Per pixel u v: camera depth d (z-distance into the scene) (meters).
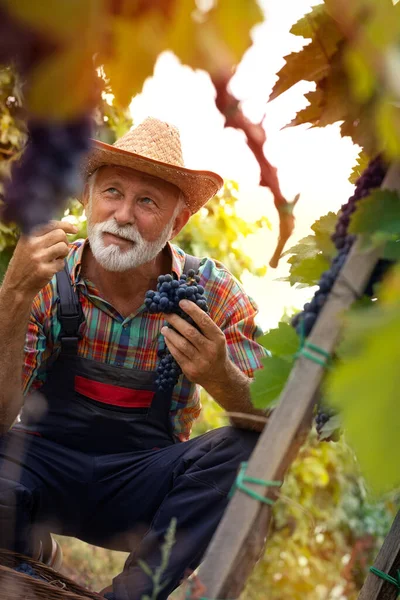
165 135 2.68
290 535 4.56
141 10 0.48
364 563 4.29
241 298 2.75
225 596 0.97
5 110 2.32
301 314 1.16
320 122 1.10
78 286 2.59
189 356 2.24
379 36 0.50
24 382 2.44
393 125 0.53
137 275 2.60
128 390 2.55
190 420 2.71
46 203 0.70
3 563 2.02
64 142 0.68
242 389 2.31
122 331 2.57
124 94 0.50
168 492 2.41
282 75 1.09
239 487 0.95
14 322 2.24
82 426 2.51
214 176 2.66
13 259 2.22
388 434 0.44
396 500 1.75
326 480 4.52
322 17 1.04
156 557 2.18
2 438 2.36
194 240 4.56
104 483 2.46
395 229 0.94
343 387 0.46
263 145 0.65
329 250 1.36
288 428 0.94
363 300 1.01
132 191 2.56
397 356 0.45
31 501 2.31
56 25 0.46
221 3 0.46
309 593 4.20
